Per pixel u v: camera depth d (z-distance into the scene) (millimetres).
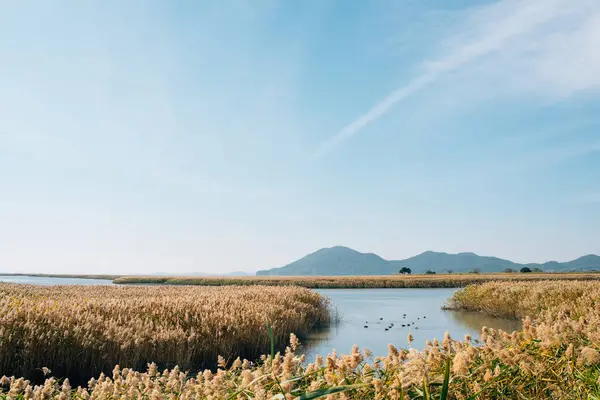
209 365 12609
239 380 4922
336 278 86062
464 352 4227
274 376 4039
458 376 3902
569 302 18156
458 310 28766
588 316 8906
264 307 17438
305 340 17000
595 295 16938
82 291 30547
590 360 3934
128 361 10914
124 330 11414
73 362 10797
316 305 26016
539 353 4336
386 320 23391
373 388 3822
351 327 20781
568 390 3820
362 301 37594
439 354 4602
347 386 2980
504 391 3832
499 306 24047
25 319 11750
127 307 15977
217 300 19875
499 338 5637
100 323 12406
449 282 66500
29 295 24625
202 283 81562
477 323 21391
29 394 5332
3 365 9820
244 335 13953
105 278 135750
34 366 10328
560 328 5406
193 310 16094
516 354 4246
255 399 3703
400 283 66750
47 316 12141
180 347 11641
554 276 70875
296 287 34781
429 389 3713
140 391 5555
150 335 11828
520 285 27547
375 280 72000
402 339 17078
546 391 3951
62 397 5238
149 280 90875
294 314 17688
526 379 3977
